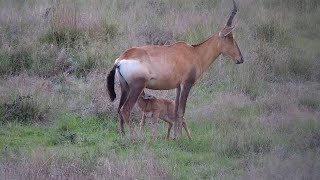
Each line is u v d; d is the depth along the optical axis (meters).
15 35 37.28
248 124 28.59
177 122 27.45
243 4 47.75
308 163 23.16
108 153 24.86
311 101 32.00
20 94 30.17
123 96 27.31
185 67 27.66
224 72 35.47
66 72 34.53
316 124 28.28
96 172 22.20
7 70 34.44
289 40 41.50
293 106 31.05
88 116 29.50
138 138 26.78
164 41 39.22
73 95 31.61
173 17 43.44
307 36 42.69
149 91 32.59
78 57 35.72
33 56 35.03
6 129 27.77
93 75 34.06
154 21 42.19
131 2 47.22
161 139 27.53
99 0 46.44
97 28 38.88
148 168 22.61
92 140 26.78
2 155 24.25
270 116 29.91
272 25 42.47
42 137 27.22
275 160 23.75
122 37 38.84
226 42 28.72
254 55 37.59
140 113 29.80
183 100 27.66
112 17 41.38
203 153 25.83
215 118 29.45
